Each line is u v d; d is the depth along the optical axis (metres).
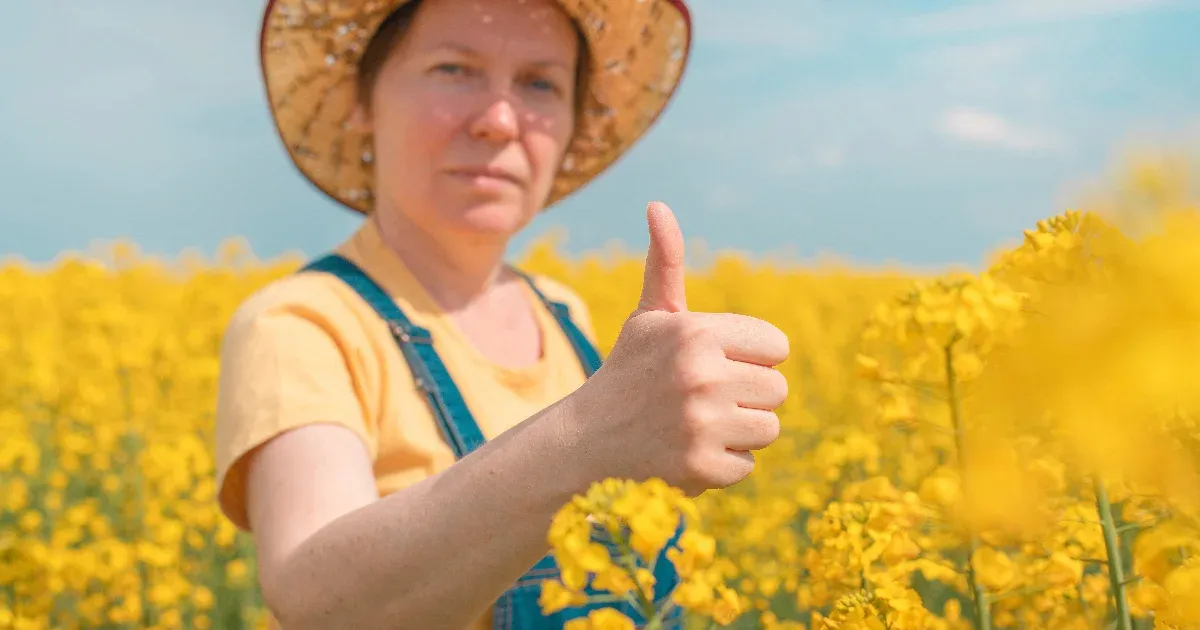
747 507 3.32
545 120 1.68
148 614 3.18
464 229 1.63
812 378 6.61
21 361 5.61
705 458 0.86
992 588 0.98
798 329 8.38
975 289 1.00
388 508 0.99
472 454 0.98
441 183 1.62
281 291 1.45
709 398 0.87
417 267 1.70
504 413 1.56
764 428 0.89
